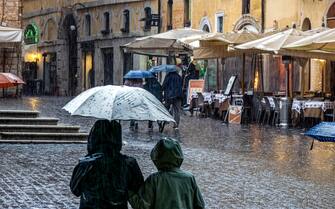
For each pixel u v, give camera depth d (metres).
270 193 13.58
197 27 49.84
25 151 19.69
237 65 41.91
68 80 69.31
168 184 6.45
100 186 6.53
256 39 33.97
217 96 34.97
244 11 43.47
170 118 7.15
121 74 61.22
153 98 7.28
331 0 38.84
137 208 6.48
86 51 66.38
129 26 60.06
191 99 37.34
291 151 20.36
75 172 6.61
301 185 14.52
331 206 12.45
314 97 30.91
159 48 39.09
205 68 43.72
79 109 7.06
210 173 15.93
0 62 45.38
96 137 6.65
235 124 30.95
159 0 55.69
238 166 17.09
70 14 68.56
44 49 73.12
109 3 62.41
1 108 32.69
